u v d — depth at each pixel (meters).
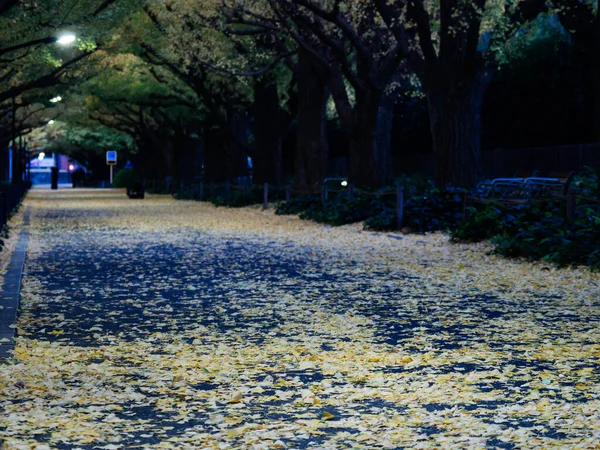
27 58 30.97
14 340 9.16
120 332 9.88
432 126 26.39
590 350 8.58
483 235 20.12
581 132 38.53
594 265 14.77
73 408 6.55
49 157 152.38
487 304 11.75
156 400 6.77
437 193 24.27
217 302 12.14
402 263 16.92
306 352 8.62
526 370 7.75
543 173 36.59
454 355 8.43
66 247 21.14
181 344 9.10
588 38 21.66
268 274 15.41
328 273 15.49
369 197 28.50
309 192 36.38
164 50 39.12
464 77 25.03
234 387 7.21
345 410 6.45
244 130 51.62
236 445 5.61
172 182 62.53
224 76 41.12
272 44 35.38
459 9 23.62
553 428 5.96
